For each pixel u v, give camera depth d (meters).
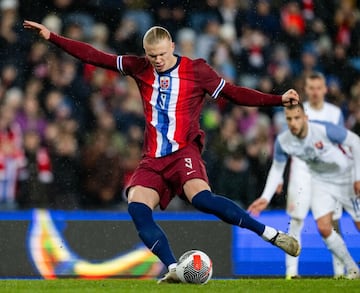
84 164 36.69
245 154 37.34
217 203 18.50
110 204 36.47
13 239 28.72
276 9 43.50
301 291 18.06
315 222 30.02
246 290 18.00
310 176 29.44
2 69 38.94
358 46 44.59
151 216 18.72
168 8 42.66
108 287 19.06
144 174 19.17
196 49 42.09
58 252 28.78
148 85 19.25
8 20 40.28
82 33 41.53
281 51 42.81
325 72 43.41
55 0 41.66
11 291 18.00
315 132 28.56
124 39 41.81
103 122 37.84
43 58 39.41
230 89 19.12
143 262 28.83
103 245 28.94
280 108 39.06
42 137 36.94
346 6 45.00
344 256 29.09
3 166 35.88
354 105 42.72
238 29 42.78
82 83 38.88
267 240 19.00
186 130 19.12
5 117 36.97
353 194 29.69
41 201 35.97
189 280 18.88
